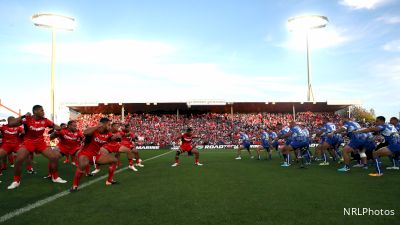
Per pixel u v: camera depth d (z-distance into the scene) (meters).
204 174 11.30
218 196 7.14
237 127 45.56
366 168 12.07
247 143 20.25
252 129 44.69
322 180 9.24
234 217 5.36
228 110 49.47
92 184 9.35
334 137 14.08
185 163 16.45
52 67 44.66
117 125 12.16
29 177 11.12
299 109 49.09
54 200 7.02
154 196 7.29
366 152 12.46
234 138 41.97
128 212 5.84
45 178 10.82
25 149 8.99
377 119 10.46
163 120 47.69
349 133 11.62
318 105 46.75
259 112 49.75
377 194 7.03
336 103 44.12
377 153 10.20
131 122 46.78
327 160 16.31
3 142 11.58
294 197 6.87
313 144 36.44
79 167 8.35
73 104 43.38
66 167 14.53
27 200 7.04
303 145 13.45
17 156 8.82
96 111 48.75
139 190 8.13
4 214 5.81
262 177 10.21
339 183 8.61
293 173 11.14
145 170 13.20
